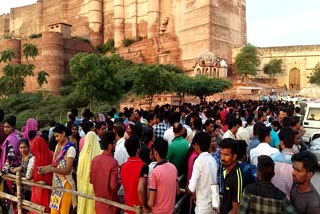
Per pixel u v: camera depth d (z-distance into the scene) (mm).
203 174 4992
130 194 4871
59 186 5824
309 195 3811
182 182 6430
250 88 42656
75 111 11406
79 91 27156
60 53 56969
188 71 52531
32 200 6242
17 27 87500
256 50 51594
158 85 27078
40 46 57312
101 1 70812
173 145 6441
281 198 3730
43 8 81375
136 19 64688
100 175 5148
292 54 55562
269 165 3893
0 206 7086
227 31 55250
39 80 47344
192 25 54688
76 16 74250
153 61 57656
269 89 47250
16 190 6809
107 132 5297
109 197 5160
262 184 3852
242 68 49594
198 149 5320
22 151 6516
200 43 52906
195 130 7750
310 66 54188
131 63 55719
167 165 4797
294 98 33188
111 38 68375
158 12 60688
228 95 41000
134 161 4914
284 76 55844
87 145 5746
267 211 3723
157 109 11859
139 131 6898
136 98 38625
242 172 4461
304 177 3787
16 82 44312
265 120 11016
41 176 6039
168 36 58250
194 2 54531
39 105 46000
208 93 33250
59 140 5926
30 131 7453
